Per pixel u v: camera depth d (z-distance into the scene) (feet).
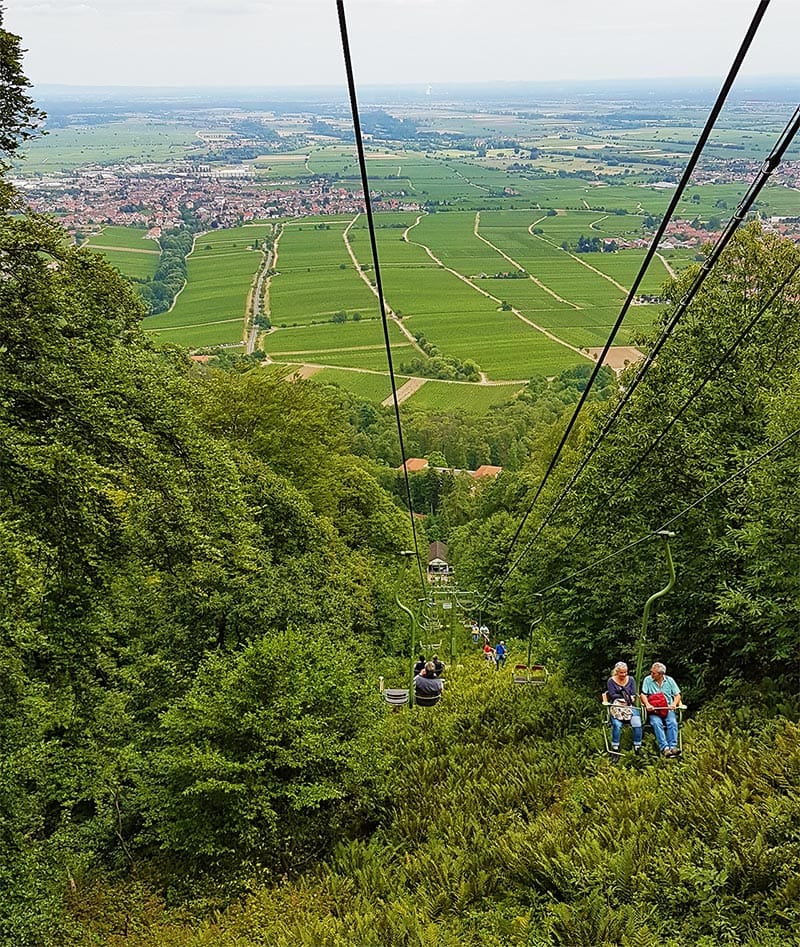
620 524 68.80
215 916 44.04
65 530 47.93
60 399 45.19
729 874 32.42
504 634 122.83
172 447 54.08
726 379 69.56
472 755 55.93
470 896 38.29
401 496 293.84
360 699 56.70
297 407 116.78
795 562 46.26
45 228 46.65
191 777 50.08
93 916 45.78
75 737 54.08
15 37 45.21
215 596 64.28
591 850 36.52
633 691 46.73
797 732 41.63
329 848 50.06
